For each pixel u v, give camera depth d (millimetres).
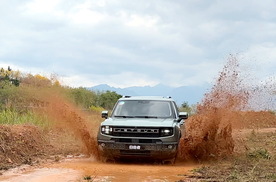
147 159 11047
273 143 14812
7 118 15695
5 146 10836
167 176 8781
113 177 8555
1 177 8438
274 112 26875
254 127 22484
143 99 11938
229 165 10195
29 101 20953
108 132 10508
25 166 9898
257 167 9734
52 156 11758
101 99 37188
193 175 8898
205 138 11648
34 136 13203
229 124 11945
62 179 8250
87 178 8273
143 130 10328
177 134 10547
